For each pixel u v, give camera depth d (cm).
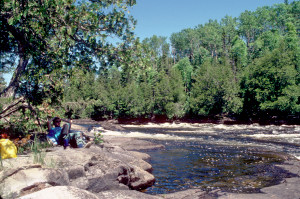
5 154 573
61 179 485
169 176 866
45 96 1025
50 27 743
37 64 910
